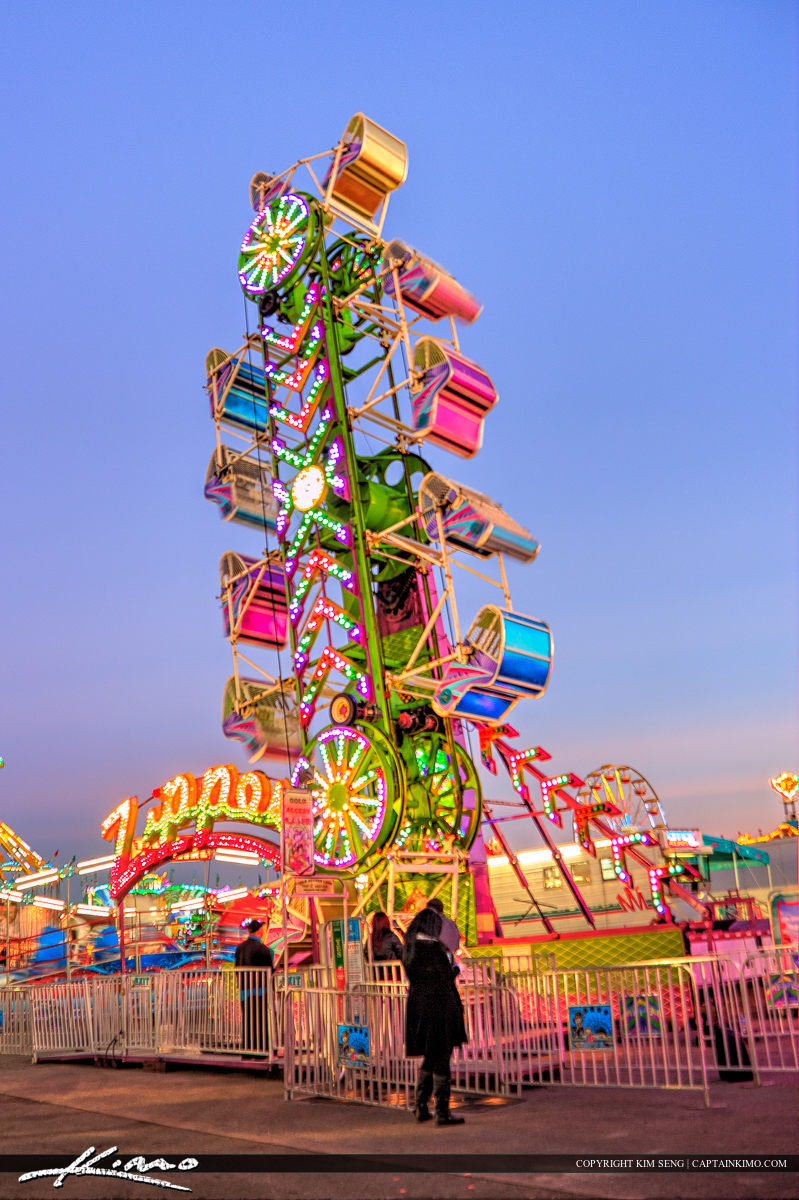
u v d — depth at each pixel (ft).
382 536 58.03
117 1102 34.50
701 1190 18.42
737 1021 34.19
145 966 72.18
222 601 73.10
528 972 36.11
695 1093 30.42
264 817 69.31
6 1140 27.30
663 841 67.92
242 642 71.36
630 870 67.51
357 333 64.69
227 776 68.90
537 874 71.97
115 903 73.82
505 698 53.52
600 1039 32.89
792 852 66.80
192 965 71.87
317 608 61.31
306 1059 33.76
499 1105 30.09
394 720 57.82
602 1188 19.01
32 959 86.43
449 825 57.57
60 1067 48.98
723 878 69.46
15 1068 49.83
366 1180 20.61
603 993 41.93
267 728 69.41
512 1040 32.76
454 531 55.52
